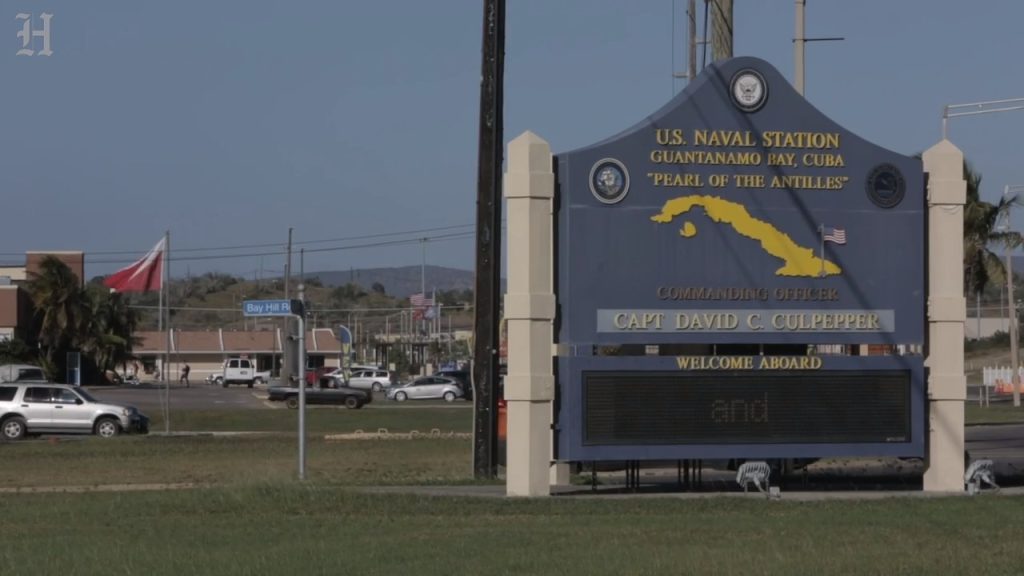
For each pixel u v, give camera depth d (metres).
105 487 24.66
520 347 20.19
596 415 20.31
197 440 42.69
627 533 15.68
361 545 14.57
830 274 21.06
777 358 20.77
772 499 19.80
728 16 24.84
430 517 17.55
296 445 39.41
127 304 117.75
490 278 25.80
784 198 20.97
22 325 98.12
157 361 129.25
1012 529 15.95
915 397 21.17
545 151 20.20
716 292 20.73
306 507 18.25
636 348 21.38
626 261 20.50
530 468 20.17
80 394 47.06
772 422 20.73
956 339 21.36
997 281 69.19
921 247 21.38
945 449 21.34
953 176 21.39
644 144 20.59
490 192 25.72
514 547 14.41
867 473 25.22
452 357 147.38
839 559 13.38
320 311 154.25
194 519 17.27
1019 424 51.34
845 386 20.97
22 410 46.06
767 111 20.97
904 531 15.77
